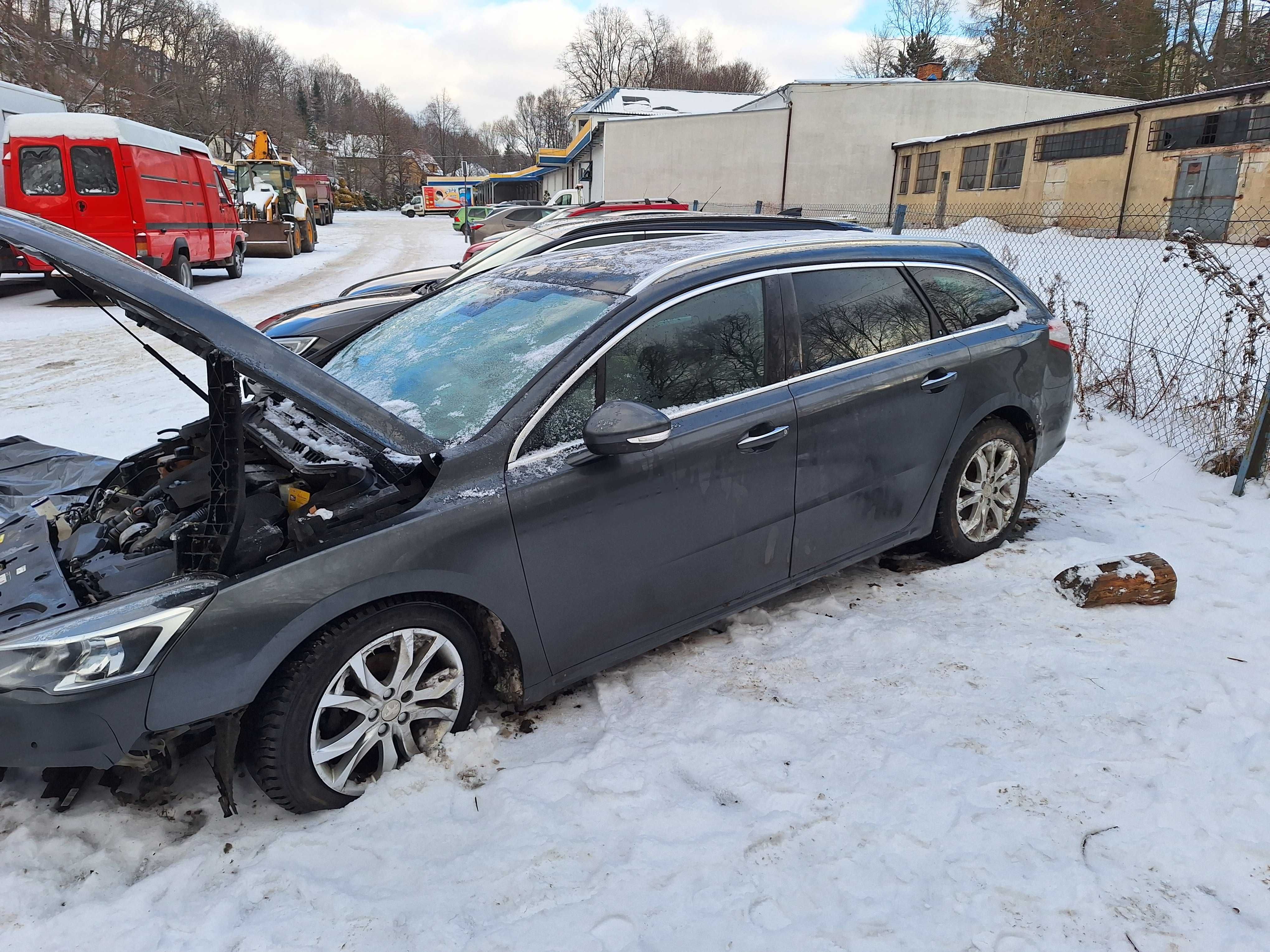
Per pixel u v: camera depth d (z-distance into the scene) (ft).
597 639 9.73
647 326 9.91
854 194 101.45
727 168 102.06
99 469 11.66
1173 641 11.18
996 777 8.54
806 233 12.57
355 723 8.40
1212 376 20.42
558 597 9.24
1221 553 13.97
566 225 25.76
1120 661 10.66
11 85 53.36
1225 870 7.36
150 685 7.18
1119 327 29.73
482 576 8.62
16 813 8.39
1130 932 6.75
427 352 10.86
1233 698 9.73
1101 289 37.37
